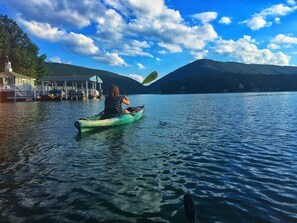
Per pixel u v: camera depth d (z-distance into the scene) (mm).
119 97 6074
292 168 3031
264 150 3824
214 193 2379
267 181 2643
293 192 2383
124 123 6238
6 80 23891
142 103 17125
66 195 2391
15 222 1962
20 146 4230
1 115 9242
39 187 2570
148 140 4578
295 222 1901
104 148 4055
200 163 3242
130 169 3059
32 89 22703
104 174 2906
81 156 3623
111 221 1965
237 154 3627
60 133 5336
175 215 2029
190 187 2520
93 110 11281
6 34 34906
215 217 1973
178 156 3559
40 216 2041
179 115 8539
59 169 3084
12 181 2723
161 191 2445
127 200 2279
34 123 6938
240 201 2215
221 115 8414
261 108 11031
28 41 38469
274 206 2129
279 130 5457
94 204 2219
